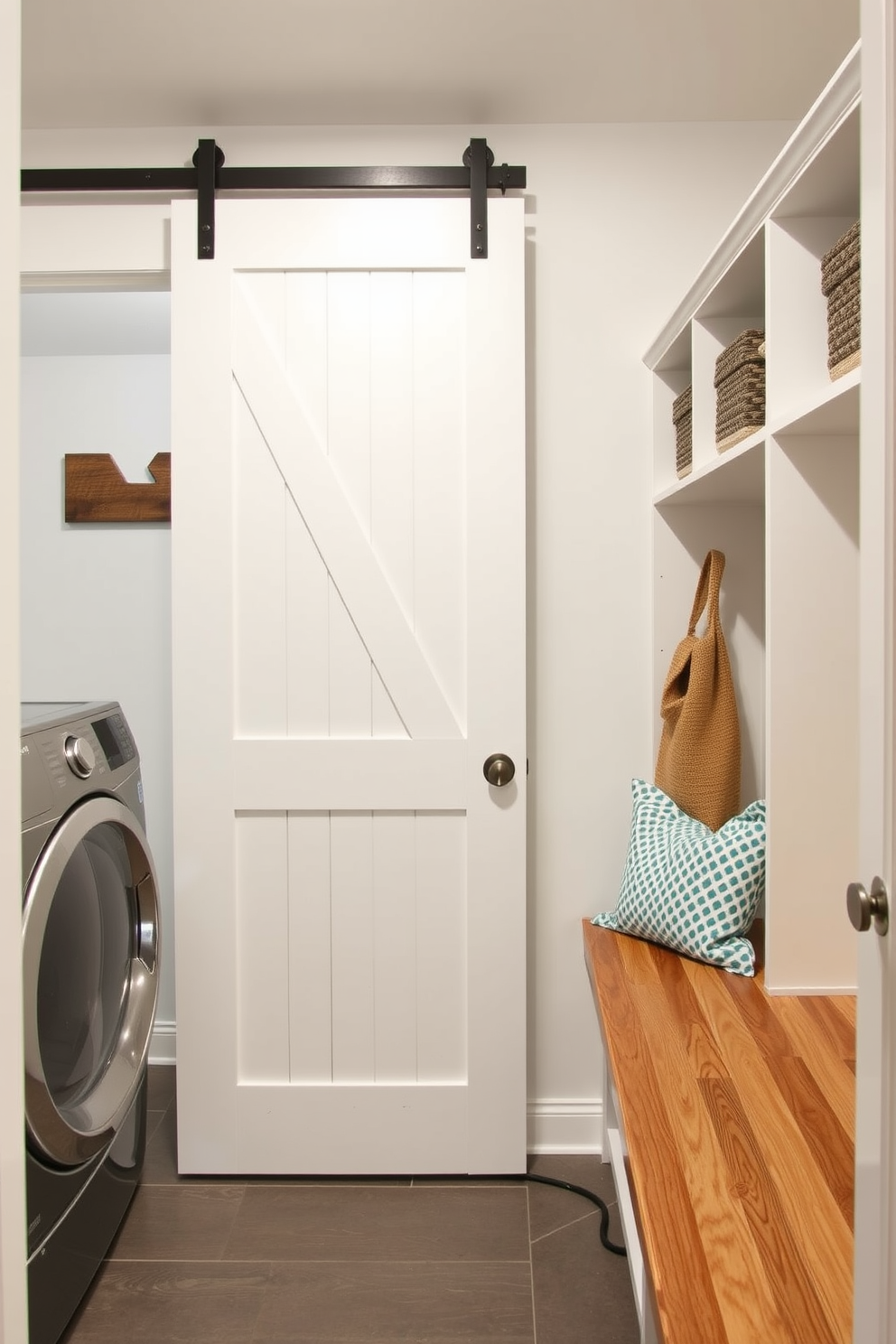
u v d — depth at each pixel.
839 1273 0.84
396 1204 1.77
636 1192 0.95
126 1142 1.69
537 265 1.92
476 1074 1.84
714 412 1.67
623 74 1.75
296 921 1.84
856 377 1.06
